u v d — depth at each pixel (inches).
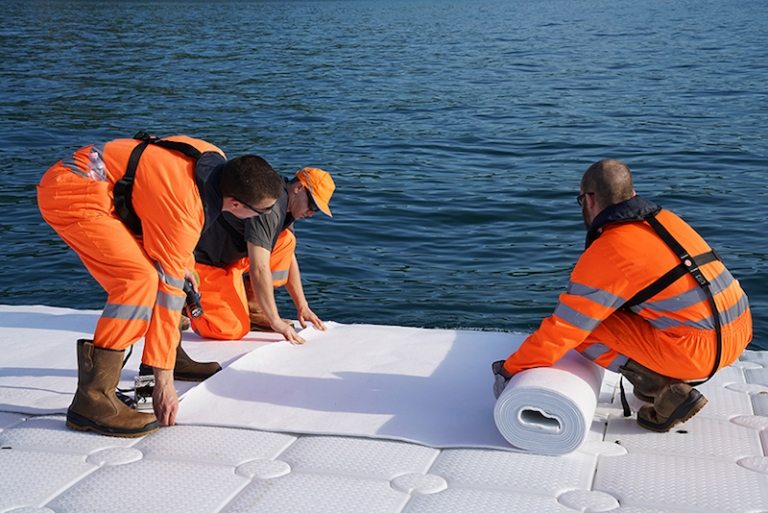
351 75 983.6
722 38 1421.0
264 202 145.3
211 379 171.8
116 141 150.5
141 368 170.4
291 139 613.3
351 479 138.2
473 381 173.9
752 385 175.2
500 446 147.7
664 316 147.9
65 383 174.6
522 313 301.1
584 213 155.8
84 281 338.6
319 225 402.0
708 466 142.9
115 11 2317.9
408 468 141.6
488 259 357.4
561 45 1350.9
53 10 2287.2
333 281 333.1
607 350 155.5
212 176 146.8
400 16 2386.8
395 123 670.5
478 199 444.1
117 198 146.5
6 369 181.6
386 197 449.7
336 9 2878.9
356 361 184.2
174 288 149.8
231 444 149.6
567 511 129.2
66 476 139.4
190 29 1718.8
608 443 151.7
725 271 151.1
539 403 143.8
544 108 732.0
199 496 133.3
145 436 152.1
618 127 637.9
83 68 1030.4
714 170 501.7
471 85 890.1
